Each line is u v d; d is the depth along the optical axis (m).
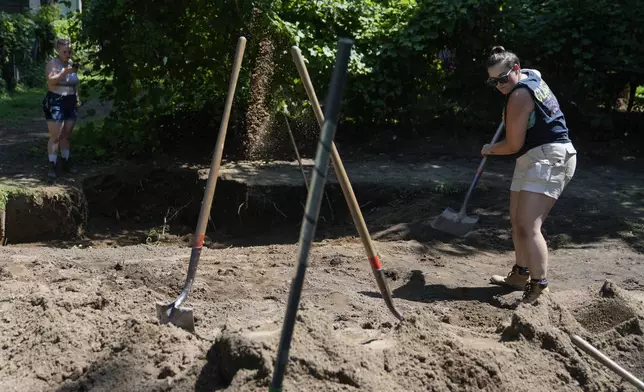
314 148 11.73
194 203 10.48
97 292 4.80
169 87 11.69
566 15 11.82
